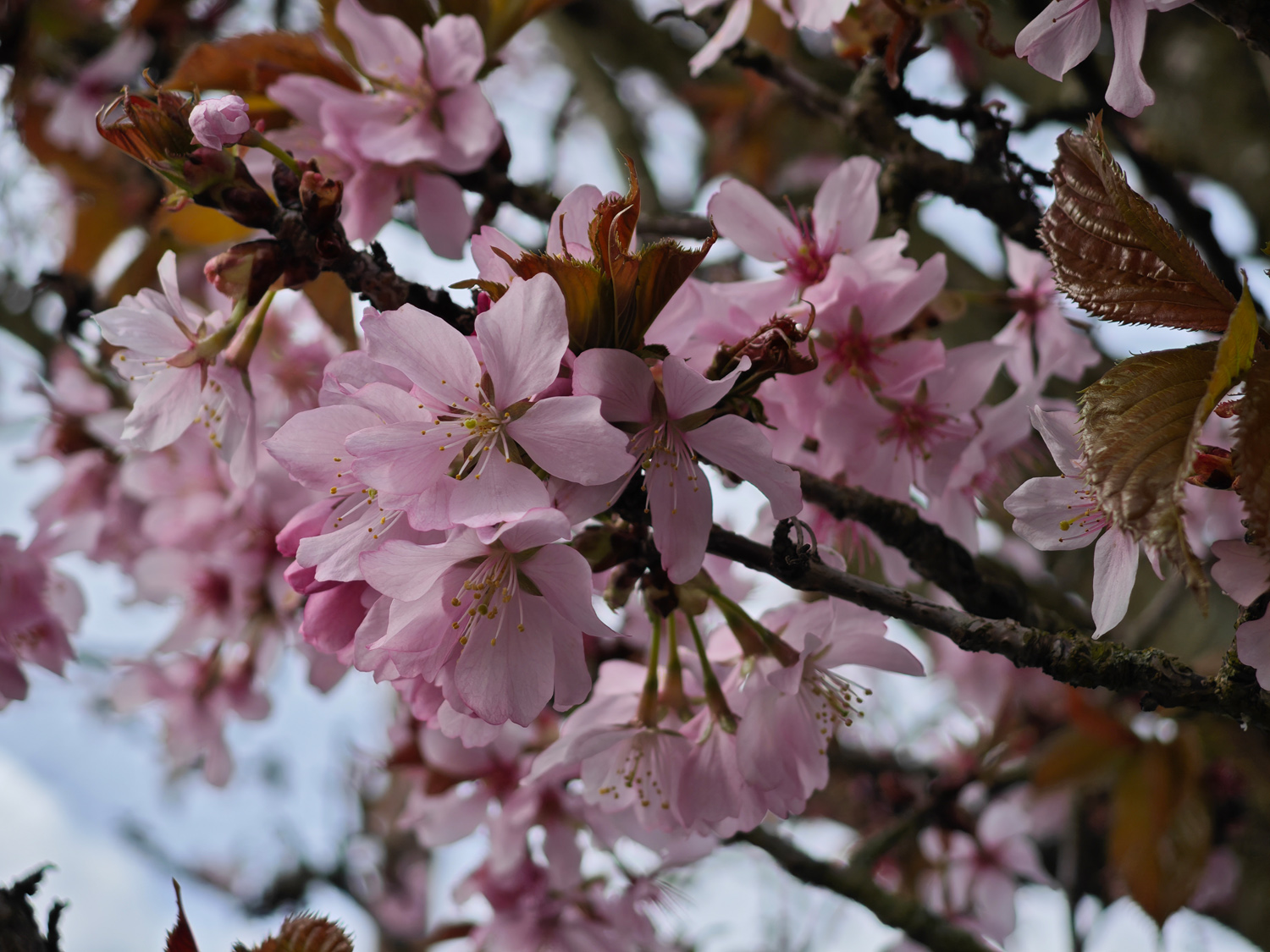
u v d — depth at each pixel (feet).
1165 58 3.33
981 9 1.79
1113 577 1.51
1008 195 1.88
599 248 1.49
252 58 1.85
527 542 1.48
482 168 1.89
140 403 1.66
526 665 1.51
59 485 2.64
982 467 1.81
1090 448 1.45
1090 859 3.11
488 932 2.18
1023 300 1.89
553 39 3.92
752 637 1.65
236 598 2.32
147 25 2.88
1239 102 3.13
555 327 1.48
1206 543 2.19
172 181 1.59
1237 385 1.50
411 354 1.50
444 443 1.49
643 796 1.66
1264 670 1.47
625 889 2.19
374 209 1.87
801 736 1.65
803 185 3.61
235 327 1.65
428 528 1.47
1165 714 2.37
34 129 2.89
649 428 1.50
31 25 2.90
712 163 3.44
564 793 2.01
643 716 1.66
